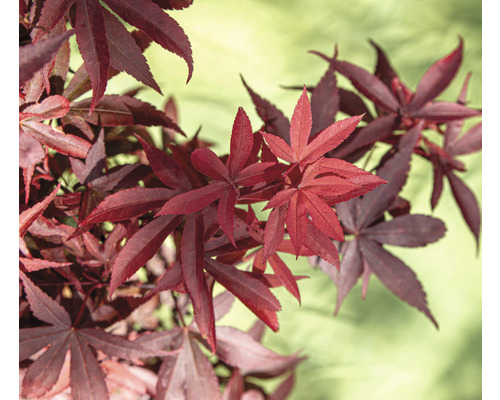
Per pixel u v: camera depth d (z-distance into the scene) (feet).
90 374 1.93
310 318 3.96
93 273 2.07
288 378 2.38
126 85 4.33
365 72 2.17
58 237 1.98
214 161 1.84
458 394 3.92
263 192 1.86
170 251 2.32
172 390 2.03
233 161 1.84
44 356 1.92
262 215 3.66
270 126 2.11
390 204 2.12
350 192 1.85
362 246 2.13
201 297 1.85
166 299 2.31
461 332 4.10
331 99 2.13
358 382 3.85
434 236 2.12
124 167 2.02
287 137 2.10
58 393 1.98
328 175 1.85
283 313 3.90
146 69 1.88
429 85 2.19
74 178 2.15
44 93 1.96
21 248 1.89
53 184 2.03
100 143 2.00
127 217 1.85
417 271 4.24
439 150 2.21
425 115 2.18
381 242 2.13
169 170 1.89
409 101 2.20
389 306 4.16
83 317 2.03
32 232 1.92
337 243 2.13
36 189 2.00
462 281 4.25
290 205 1.83
